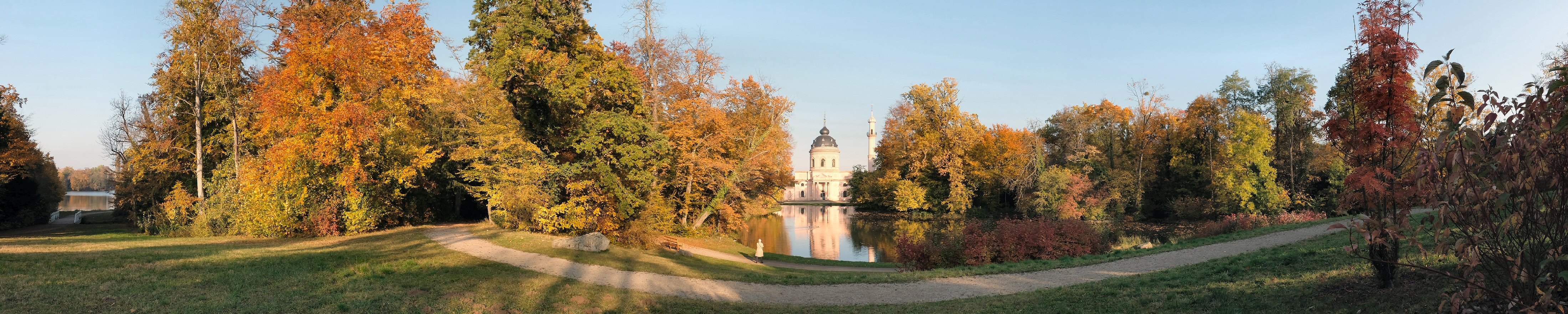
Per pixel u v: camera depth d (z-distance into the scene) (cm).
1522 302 569
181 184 2878
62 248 1617
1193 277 1331
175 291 1130
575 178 2477
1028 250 2073
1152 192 5231
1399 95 901
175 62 2720
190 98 2866
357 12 2386
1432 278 909
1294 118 4422
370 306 1098
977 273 1700
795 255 3167
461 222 3288
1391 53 905
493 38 2425
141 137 3728
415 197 3119
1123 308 1073
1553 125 522
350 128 2273
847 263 2542
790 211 8188
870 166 12312
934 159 5753
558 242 2027
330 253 1692
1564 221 512
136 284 1161
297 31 2217
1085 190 4912
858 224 5316
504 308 1148
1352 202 949
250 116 2775
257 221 2238
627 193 2422
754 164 3366
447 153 3192
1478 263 574
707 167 3022
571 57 2464
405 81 2547
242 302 1077
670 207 3161
